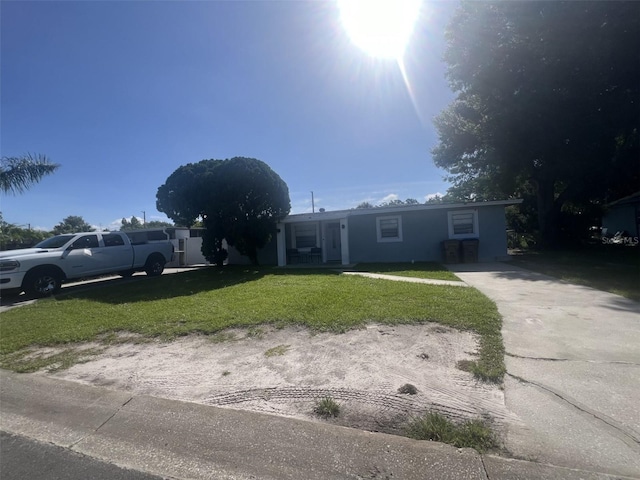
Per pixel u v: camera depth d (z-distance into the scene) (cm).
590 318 534
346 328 511
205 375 389
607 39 1505
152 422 305
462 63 1978
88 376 405
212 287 975
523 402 299
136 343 513
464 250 1457
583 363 369
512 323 518
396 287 813
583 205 2233
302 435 270
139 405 332
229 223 1524
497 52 1769
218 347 474
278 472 237
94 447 281
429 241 1590
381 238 1652
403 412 293
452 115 2262
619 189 2048
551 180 2055
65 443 289
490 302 639
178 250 2106
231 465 248
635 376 337
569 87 1664
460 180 2941
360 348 438
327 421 287
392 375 361
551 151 1845
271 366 401
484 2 1777
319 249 1733
